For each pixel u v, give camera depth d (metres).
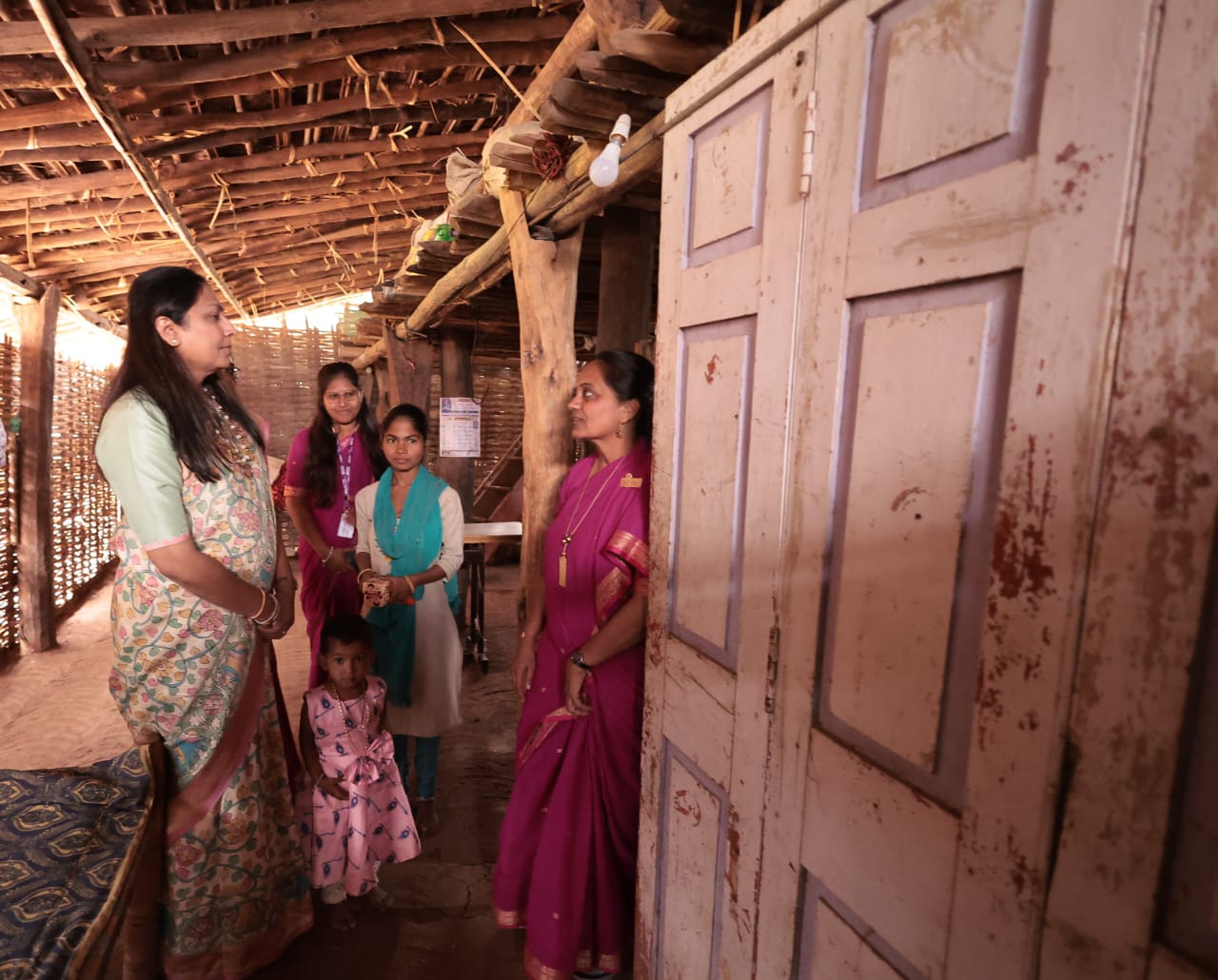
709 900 1.31
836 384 0.93
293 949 2.03
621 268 2.53
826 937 0.99
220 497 1.65
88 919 1.14
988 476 0.73
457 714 2.66
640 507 1.69
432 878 2.36
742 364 1.17
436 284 4.00
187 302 1.56
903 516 0.83
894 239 0.83
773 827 1.10
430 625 2.59
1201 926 0.55
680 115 1.32
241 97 2.85
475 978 1.94
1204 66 0.52
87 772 1.61
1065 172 0.63
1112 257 0.59
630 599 1.72
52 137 2.79
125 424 1.51
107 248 4.38
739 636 1.18
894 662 0.85
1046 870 0.66
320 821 2.00
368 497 2.70
